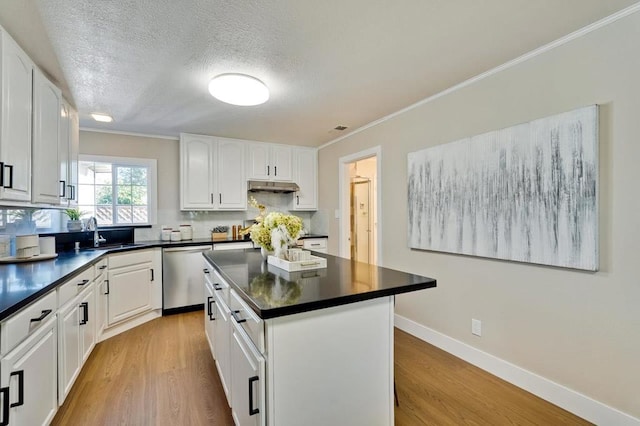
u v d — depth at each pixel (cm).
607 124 168
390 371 152
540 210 194
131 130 381
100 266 272
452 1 152
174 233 397
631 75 159
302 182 476
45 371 157
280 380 122
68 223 324
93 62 208
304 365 128
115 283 300
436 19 166
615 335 166
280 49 195
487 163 226
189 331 316
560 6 156
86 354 229
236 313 158
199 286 383
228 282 162
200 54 200
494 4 154
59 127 238
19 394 127
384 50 198
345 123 355
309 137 422
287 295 129
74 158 287
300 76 234
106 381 221
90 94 262
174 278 369
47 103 216
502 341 221
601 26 169
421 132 288
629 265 161
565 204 182
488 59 211
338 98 279
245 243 410
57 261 229
